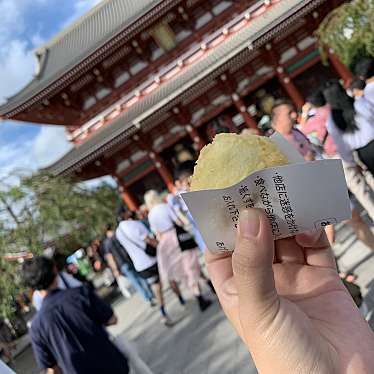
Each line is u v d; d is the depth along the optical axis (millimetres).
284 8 24250
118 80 28594
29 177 15070
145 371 4848
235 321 1653
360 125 5367
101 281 22000
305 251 1705
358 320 1532
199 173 1603
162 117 27938
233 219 1569
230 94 27344
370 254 6824
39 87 26016
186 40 27469
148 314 10641
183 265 8234
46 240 14891
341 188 1530
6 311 11922
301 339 1370
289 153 1826
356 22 11484
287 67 26766
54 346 4078
